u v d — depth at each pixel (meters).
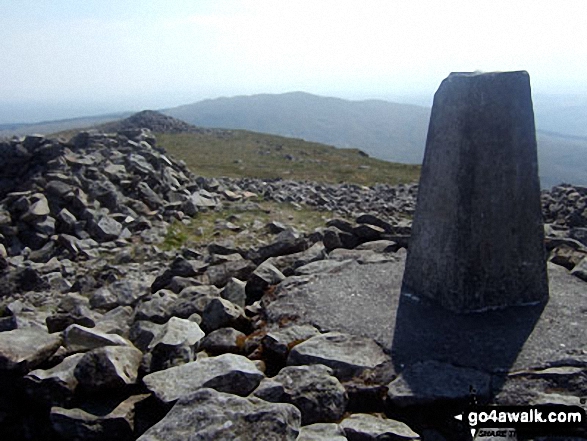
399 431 2.18
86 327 3.04
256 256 4.21
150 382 2.38
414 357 2.64
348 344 2.74
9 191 6.09
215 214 6.53
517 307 3.07
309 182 10.16
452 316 2.99
